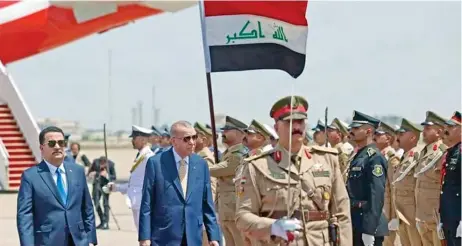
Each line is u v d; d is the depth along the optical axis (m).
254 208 7.67
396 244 13.30
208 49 9.84
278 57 9.46
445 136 11.97
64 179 9.18
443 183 10.37
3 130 34.97
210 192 9.70
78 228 9.16
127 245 17.20
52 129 9.17
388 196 12.47
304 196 7.63
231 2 9.74
